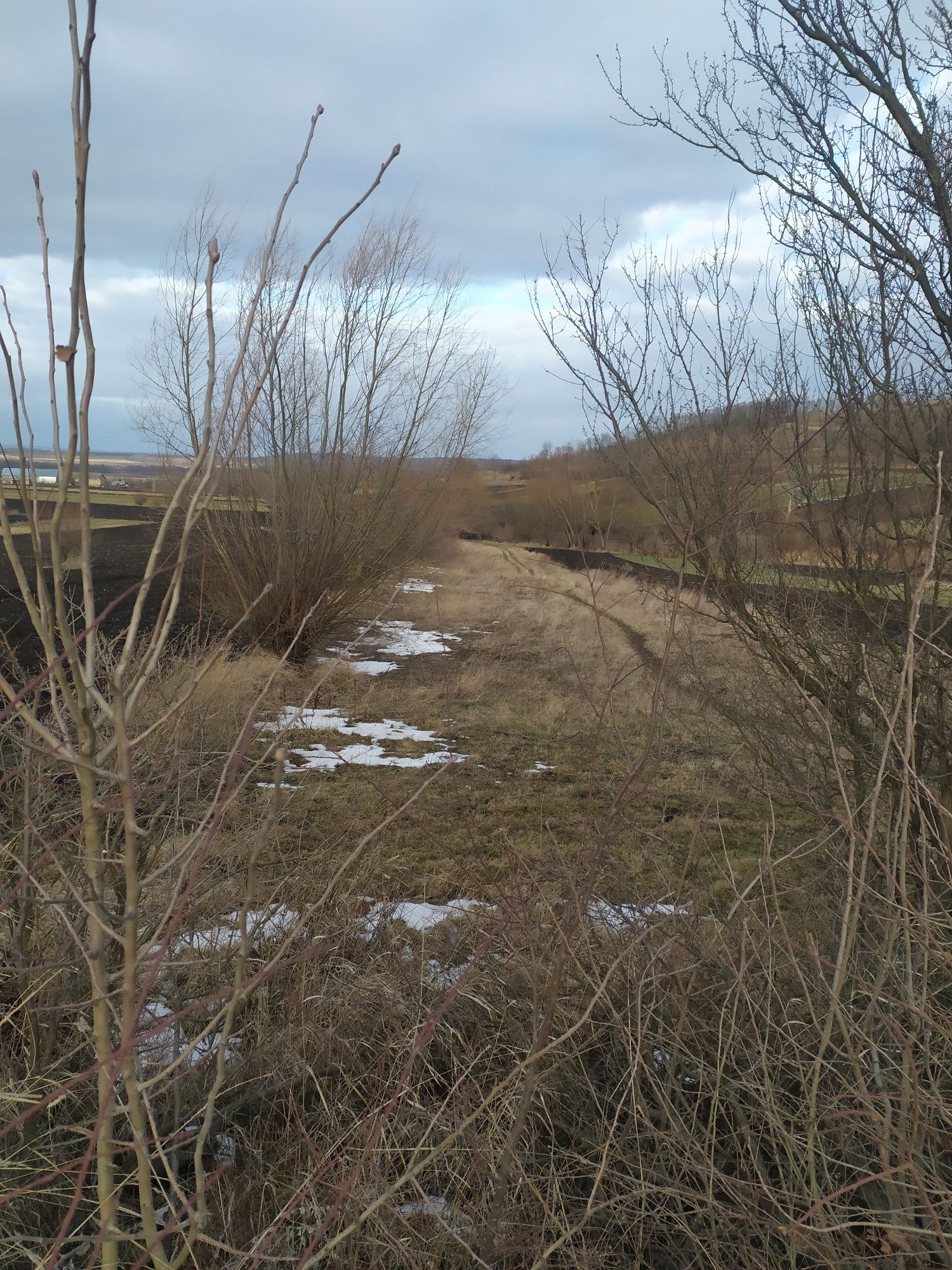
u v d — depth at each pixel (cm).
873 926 271
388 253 1028
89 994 248
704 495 330
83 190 119
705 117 356
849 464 335
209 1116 149
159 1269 147
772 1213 216
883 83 313
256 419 1012
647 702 858
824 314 343
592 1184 246
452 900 395
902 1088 197
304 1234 219
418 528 1270
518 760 687
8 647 221
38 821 232
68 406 124
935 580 294
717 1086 224
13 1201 218
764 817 518
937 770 329
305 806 475
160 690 266
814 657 342
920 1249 184
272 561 976
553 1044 200
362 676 1000
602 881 308
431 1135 244
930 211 318
